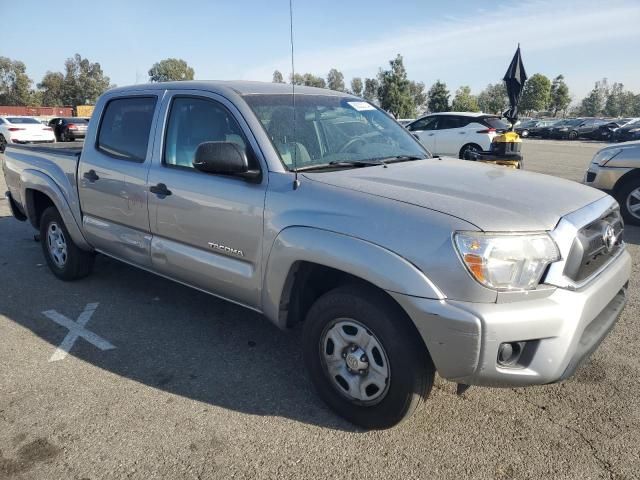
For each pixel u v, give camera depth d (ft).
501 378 7.62
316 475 8.02
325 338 9.21
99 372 11.04
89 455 8.46
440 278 7.52
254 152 10.06
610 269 9.07
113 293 15.52
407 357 8.10
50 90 269.03
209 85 11.40
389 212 8.14
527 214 7.99
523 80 26.89
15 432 9.02
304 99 11.78
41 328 13.16
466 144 47.62
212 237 10.67
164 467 8.20
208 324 13.38
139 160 12.42
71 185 14.62
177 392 10.27
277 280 9.47
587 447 8.62
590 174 25.63
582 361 8.02
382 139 12.30
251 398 10.05
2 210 28.63
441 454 8.46
